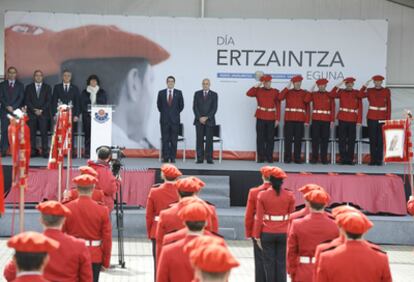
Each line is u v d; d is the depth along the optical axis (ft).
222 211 80.94
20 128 38.37
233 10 105.50
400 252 74.08
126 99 103.14
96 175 48.06
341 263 30.42
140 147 103.04
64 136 55.93
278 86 103.30
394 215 82.38
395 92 105.70
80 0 104.94
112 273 59.26
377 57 102.89
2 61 105.09
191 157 103.14
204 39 103.24
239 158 103.14
